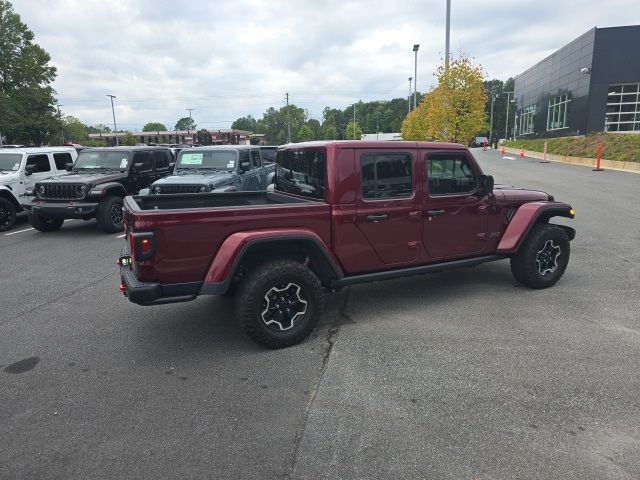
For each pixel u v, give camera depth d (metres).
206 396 3.53
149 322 5.05
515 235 5.48
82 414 3.32
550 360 3.96
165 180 9.79
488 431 3.04
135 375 3.88
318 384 3.66
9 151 11.53
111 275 6.99
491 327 4.68
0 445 2.98
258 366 3.98
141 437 3.04
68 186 9.86
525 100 49.56
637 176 18.59
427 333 4.57
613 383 3.58
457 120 16.34
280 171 5.53
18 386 3.73
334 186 4.40
